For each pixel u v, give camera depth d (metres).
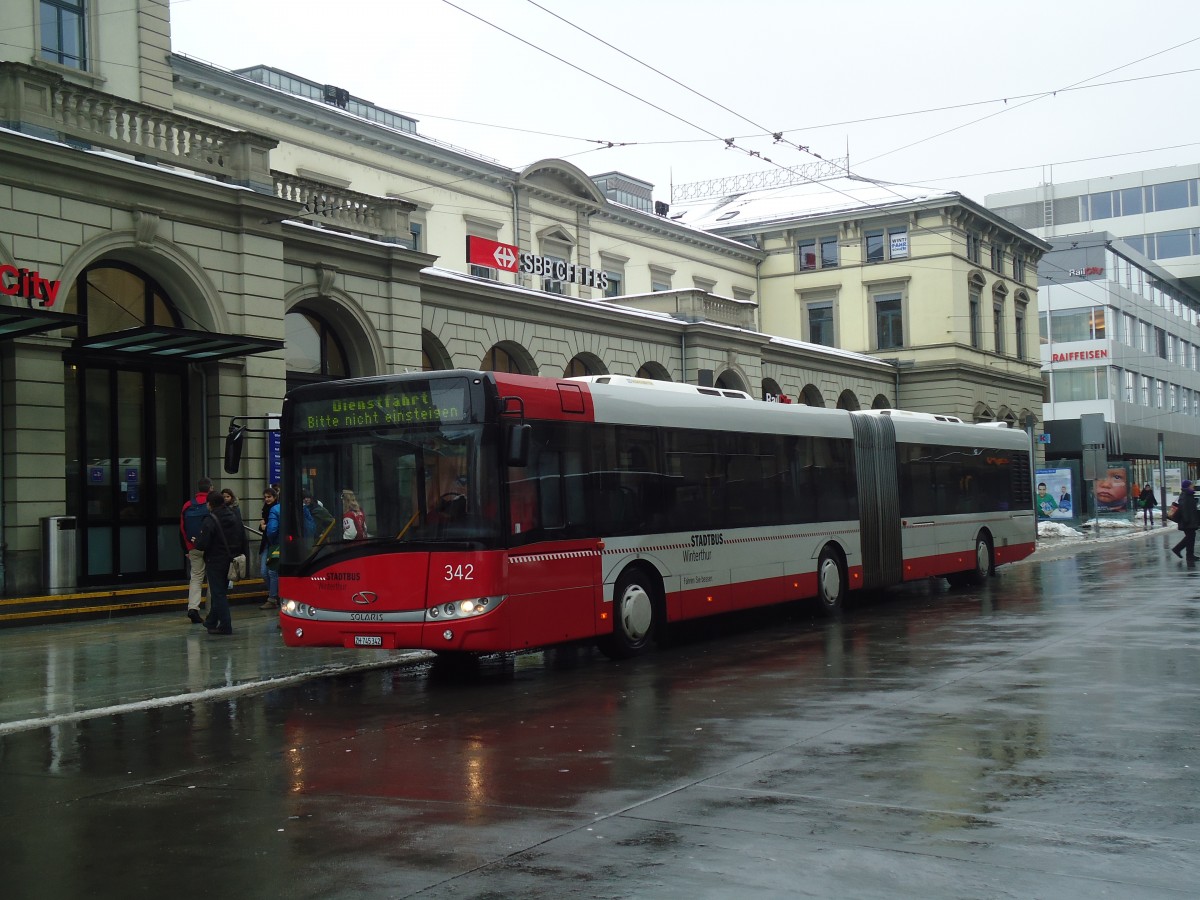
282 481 12.50
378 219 24.48
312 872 5.71
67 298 19.14
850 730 8.77
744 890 5.25
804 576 17.41
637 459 14.12
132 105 19.45
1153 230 85.00
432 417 11.91
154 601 18.31
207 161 20.72
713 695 10.66
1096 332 68.31
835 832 6.13
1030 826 6.19
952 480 22.16
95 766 8.41
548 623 12.30
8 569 17.53
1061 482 48.66
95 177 18.52
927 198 49.47
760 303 53.25
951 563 21.75
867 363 46.38
